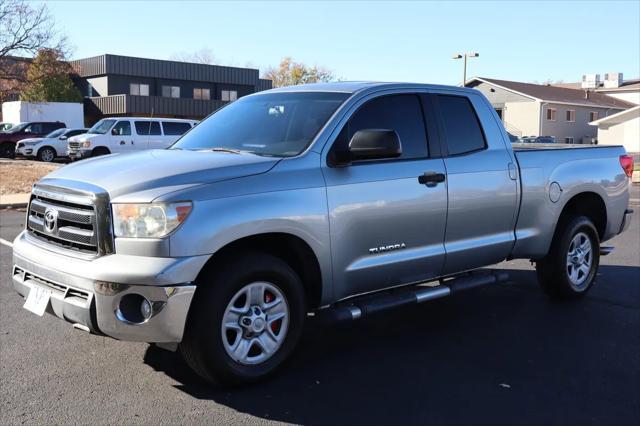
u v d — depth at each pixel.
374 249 4.74
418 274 5.10
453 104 5.50
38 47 32.62
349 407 3.96
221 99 56.25
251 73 57.66
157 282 3.73
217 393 4.15
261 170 4.24
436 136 5.25
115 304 3.80
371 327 5.59
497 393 4.19
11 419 3.75
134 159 4.54
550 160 6.09
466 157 5.39
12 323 5.57
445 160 5.23
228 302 4.01
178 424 3.72
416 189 4.93
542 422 3.78
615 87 72.38
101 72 49.88
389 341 5.21
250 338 4.18
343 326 5.61
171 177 4.00
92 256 3.93
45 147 30.12
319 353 4.92
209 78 54.91
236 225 3.97
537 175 5.91
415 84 5.30
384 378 4.43
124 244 3.83
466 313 6.03
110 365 4.61
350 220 4.56
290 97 5.23
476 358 4.82
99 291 3.81
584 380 4.41
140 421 3.75
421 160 5.07
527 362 4.75
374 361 4.75
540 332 5.46
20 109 39.38
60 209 4.20
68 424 3.70
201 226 3.85
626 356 4.89
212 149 4.88
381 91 5.03
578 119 59.50
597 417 3.85
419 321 5.77
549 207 6.01
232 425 3.71
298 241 4.38
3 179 20.31
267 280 4.21
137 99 47.56
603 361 4.78
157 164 4.27
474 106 5.65
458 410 3.93
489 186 5.47
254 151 4.70
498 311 6.10
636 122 48.69
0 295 6.51
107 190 3.93
